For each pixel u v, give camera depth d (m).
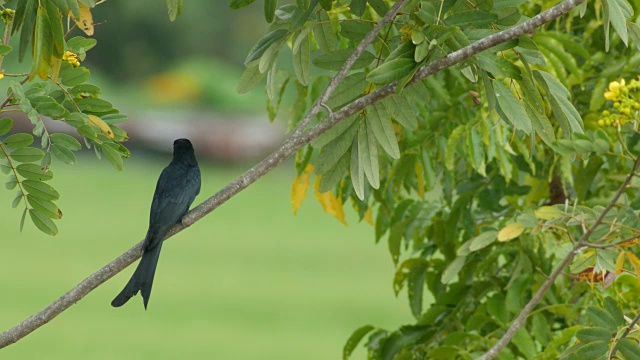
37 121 8.04
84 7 7.47
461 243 11.80
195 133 64.44
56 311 7.82
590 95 11.70
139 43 68.38
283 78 11.19
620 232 9.03
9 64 50.25
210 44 70.19
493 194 11.56
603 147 8.18
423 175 11.06
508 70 7.75
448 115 10.88
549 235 10.82
